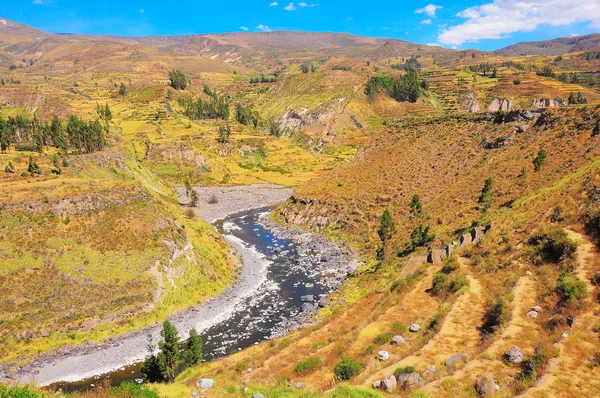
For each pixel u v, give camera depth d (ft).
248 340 159.22
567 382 66.85
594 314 85.35
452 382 74.43
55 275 172.86
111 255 189.78
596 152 207.82
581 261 108.06
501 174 246.68
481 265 140.36
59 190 207.62
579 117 245.45
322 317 171.83
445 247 179.11
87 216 201.57
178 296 190.60
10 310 156.15
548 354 75.41
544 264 119.55
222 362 130.62
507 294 109.29
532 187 212.43
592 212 127.34
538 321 92.12
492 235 157.38
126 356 149.28
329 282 219.00
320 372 98.99
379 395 74.23
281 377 98.37
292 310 186.29
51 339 153.17
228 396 91.20
